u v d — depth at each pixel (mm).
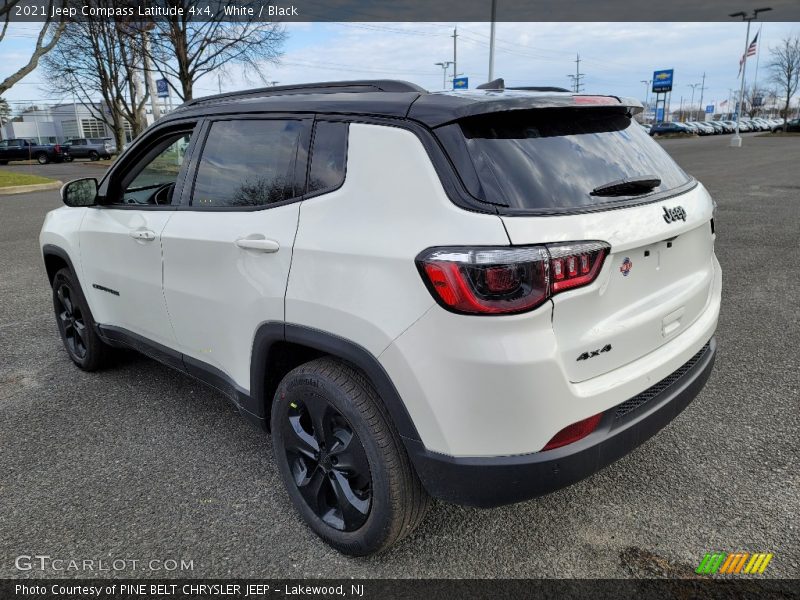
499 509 2744
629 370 2227
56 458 3252
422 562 2436
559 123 2316
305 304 2344
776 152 26734
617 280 2152
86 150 34938
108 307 3816
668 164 2688
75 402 3914
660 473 2965
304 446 2525
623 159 2395
